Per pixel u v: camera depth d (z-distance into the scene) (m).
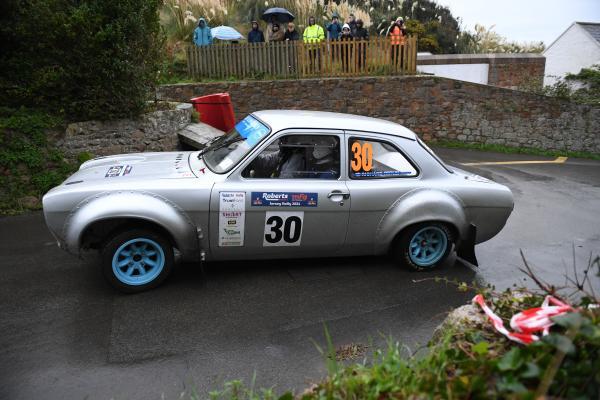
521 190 8.98
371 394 2.28
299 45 13.88
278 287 4.60
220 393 2.81
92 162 5.22
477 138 14.09
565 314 2.03
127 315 4.03
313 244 4.69
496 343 2.51
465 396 2.09
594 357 2.15
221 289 4.53
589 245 6.05
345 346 3.64
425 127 14.06
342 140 4.64
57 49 7.31
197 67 14.07
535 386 2.10
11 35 7.30
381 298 4.45
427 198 4.75
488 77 19.31
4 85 7.30
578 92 14.97
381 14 22.78
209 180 4.41
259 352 3.54
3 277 4.72
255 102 13.52
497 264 5.37
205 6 17.72
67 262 5.11
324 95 13.62
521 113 13.88
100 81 7.54
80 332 3.76
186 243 4.34
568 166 11.80
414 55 13.95
